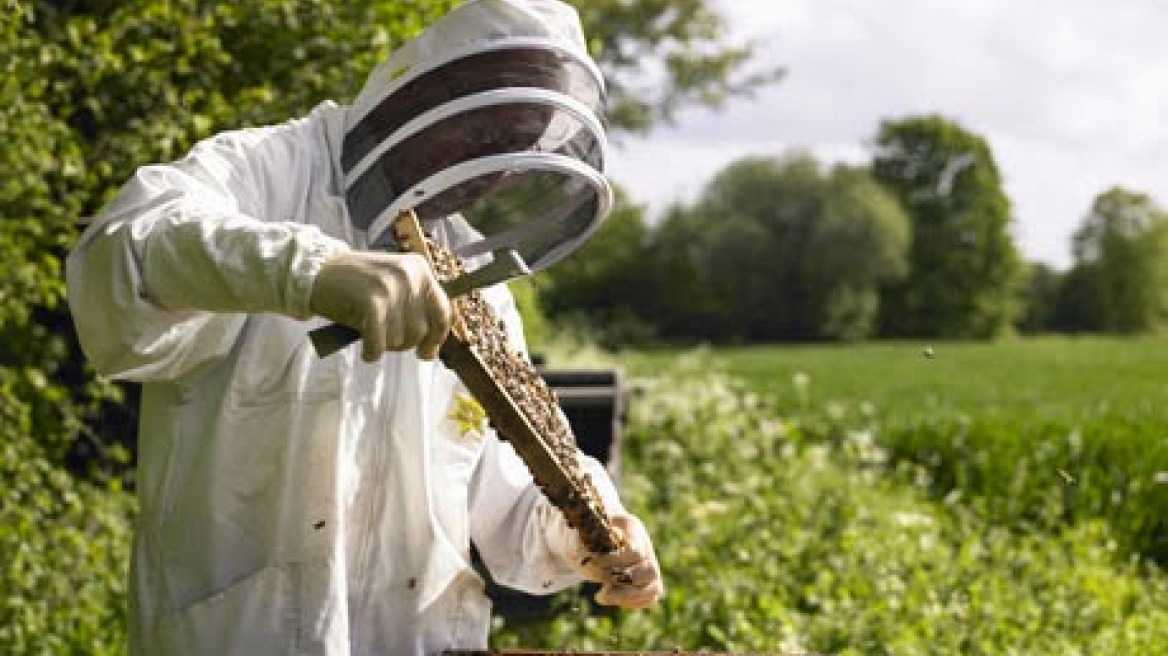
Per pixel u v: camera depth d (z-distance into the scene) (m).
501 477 2.93
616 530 2.73
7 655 5.37
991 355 41.22
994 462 12.16
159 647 2.60
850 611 6.52
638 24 38.34
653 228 62.03
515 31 2.57
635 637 6.27
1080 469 11.89
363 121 2.62
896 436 14.51
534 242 2.81
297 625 2.56
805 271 64.56
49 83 6.18
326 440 2.56
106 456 7.29
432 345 2.21
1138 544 10.09
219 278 2.25
